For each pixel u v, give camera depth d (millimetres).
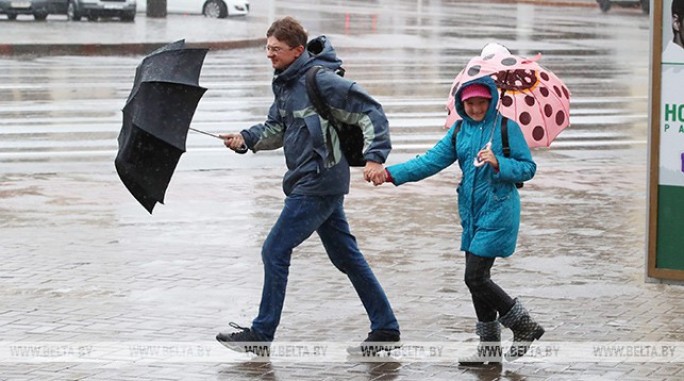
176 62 18875
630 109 54594
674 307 22969
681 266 20719
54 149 42031
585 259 27156
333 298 23609
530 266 26406
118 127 46906
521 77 19859
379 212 32438
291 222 19391
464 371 19125
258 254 27562
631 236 29703
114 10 90625
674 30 20203
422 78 64562
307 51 19531
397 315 22422
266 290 19672
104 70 66000
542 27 101125
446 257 27375
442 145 19391
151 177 18844
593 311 22672
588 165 40625
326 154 19141
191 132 45719
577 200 34438
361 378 18734
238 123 47562
